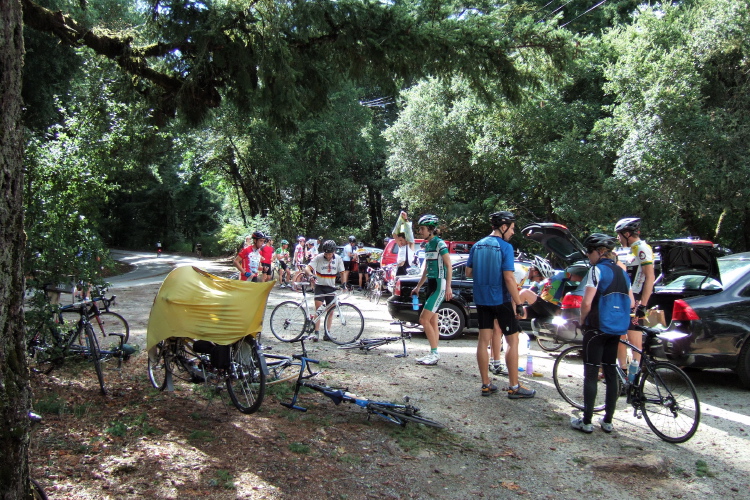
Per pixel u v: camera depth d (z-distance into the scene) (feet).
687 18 59.57
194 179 166.91
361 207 129.80
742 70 57.52
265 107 25.12
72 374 21.20
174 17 21.59
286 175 93.71
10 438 8.71
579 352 26.35
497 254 20.31
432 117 82.28
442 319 32.45
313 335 31.22
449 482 13.58
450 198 87.71
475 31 23.82
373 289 52.90
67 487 12.05
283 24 22.40
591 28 79.92
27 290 20.24
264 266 53.11
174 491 12.20
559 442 16.38
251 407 17.38
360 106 99.50
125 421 16.37
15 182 9.04
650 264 20.88
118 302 44.80
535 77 26.25
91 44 22.85
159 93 24.76
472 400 20.16
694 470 14.61
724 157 53.11
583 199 58.34
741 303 21.48
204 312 17.11
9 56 8.98
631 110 56.39
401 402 19.51
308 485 12.91
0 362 8.71
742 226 68.69
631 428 17.67
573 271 27.27
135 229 189.47
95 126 30.37
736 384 22.93
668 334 21.59
